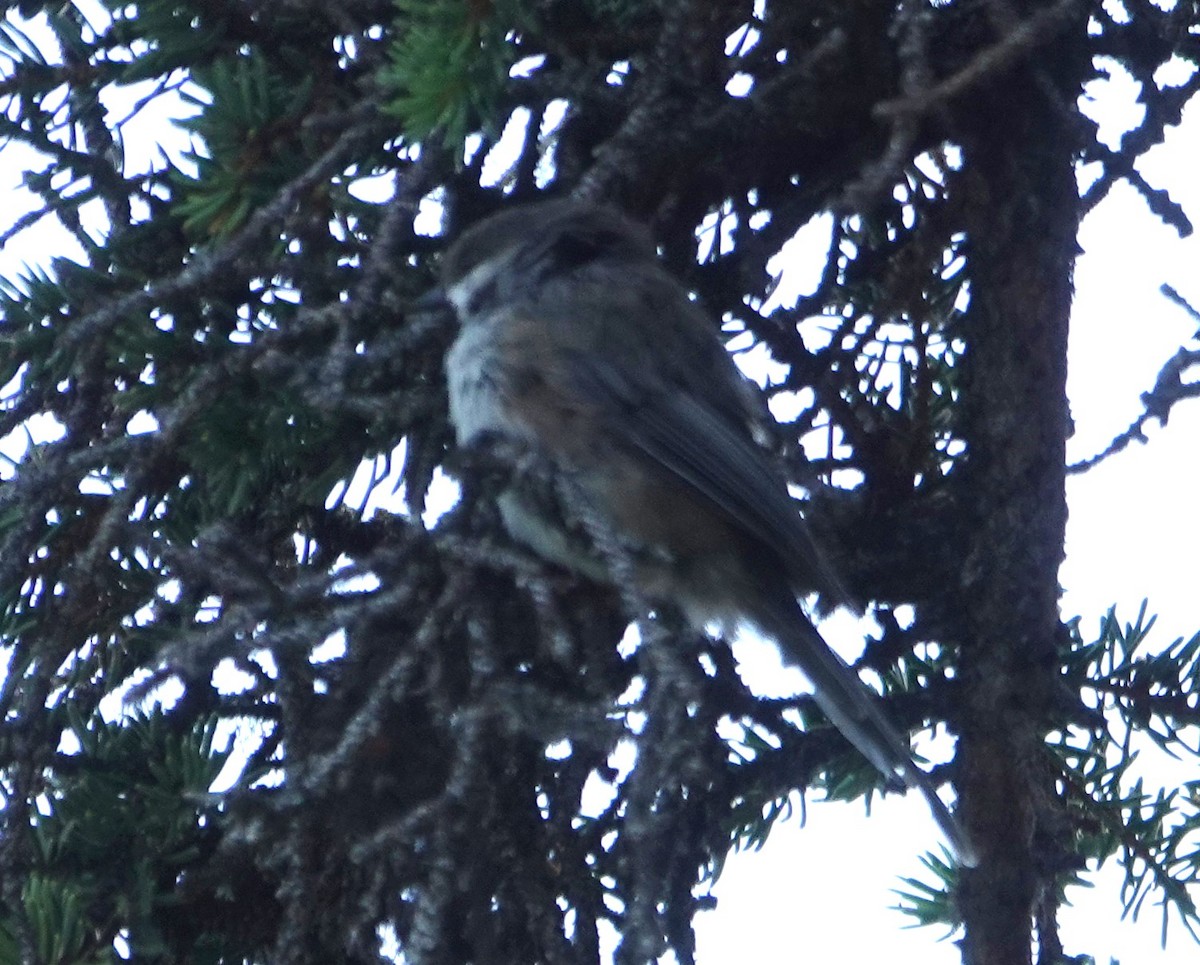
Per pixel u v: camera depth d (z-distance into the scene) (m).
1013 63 3.67
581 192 3.48
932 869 4.23
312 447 3.67
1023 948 3.82
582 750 3.55
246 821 3.09
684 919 3.48
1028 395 3.95
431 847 3.08
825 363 4.05
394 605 3.14
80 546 3.71
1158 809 4.12
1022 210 3.98
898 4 3.78
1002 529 3.92
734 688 3.81
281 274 3.57
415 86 3.29
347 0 3.61
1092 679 4.10
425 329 3.31
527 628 3.62
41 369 3.71
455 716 3.17
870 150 3.98
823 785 4.24
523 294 4.21
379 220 3.62
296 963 3.26
